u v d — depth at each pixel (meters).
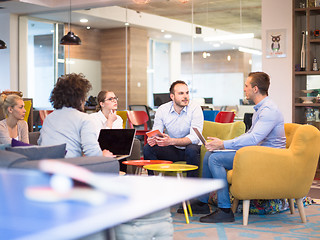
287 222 3.89
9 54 10.59
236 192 3.75
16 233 0.81
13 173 1.18
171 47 9.98
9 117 4.14
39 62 10.91
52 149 2.41
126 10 10.43
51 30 10.86
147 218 2.36
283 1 6.98
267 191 3.72
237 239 3.29
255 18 8.80
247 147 3.71
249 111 8.79
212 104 9.28
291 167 3.72
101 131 3.83
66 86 2.98
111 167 2.41
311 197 5.05
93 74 10.79
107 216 0.83
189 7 9.59
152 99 10.38
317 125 6.94
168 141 4.36
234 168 3.76
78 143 2.97
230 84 9.05
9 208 0.92
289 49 6.97
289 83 6.98
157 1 9.38
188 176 4.30
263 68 7.15
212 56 9.35
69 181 1.01
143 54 10.33
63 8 10.00
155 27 10.16
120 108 10.65
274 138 4.02
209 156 4.10
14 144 2.65
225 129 4.73
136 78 10.48
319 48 6.93
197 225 3.75
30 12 10.48
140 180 1.19
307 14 6.70
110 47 10.66
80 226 0.81
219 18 9.22
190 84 9.66
